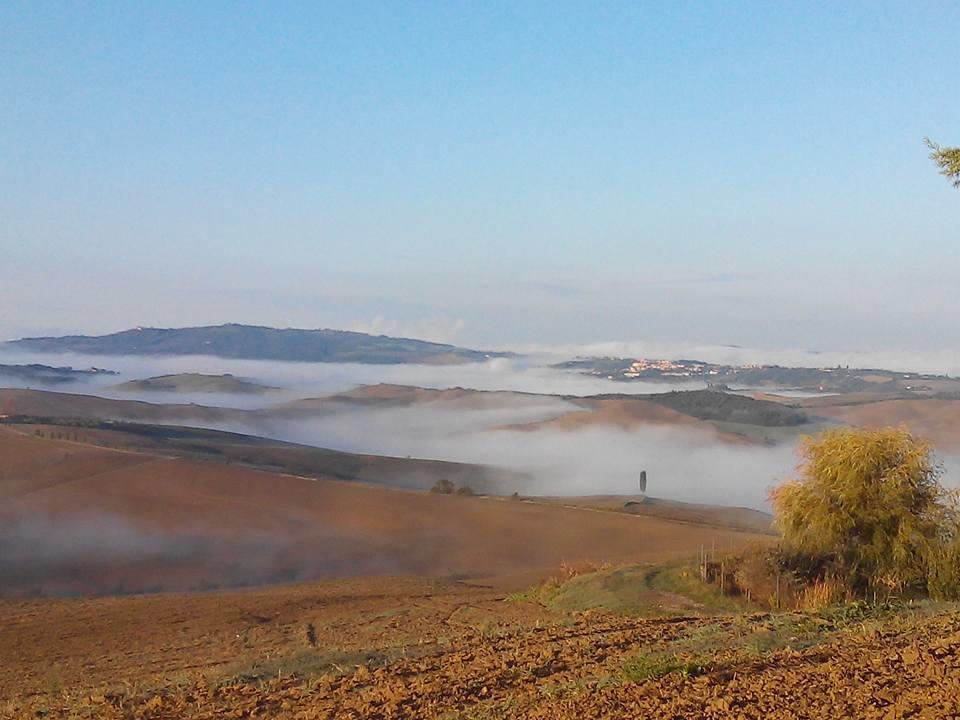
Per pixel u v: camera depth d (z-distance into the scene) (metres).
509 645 19.41
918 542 28.23
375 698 14.57
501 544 76.25
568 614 28.53
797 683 11.78
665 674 13.41
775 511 31.38
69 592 56.03
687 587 29.67
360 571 67.00
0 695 20.61
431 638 23.84
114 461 100.06
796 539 30.20
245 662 21.16
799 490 30.33
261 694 15.95
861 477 29.11
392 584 54.94
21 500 82.06
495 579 58.06
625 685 13.00
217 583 61.19
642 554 65.94
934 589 28.06
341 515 85.50
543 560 69.62
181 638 31.42
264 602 42.09
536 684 14.84
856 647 14.27
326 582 59.62
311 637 28.67
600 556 68.38
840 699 10.77
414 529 81.62
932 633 14.77
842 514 29.20
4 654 28.98
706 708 11.08
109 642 31.25
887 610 21.05
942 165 16.42
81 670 24.59
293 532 78.75
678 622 22.89
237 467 103.25
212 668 20.78
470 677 15.64
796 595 27.94
